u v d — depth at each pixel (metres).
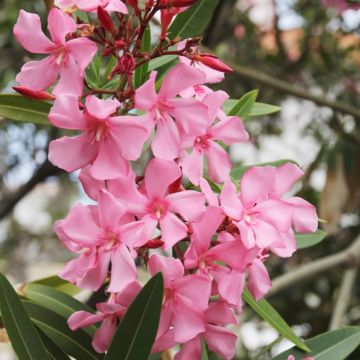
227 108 0.65
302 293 1.52
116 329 0.52
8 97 0.59
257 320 1.43
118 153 0.51
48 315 0.59
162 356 0.61
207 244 0.52
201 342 0.54
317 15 1.57
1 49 1.39
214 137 0.55
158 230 0.56
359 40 1.60
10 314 0.54
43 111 0.59
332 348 0.61
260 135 1.62
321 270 0.96
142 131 0.50
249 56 1.57
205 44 1.10
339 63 1.57
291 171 0.55
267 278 0.55
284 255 0.54
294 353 0.61
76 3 0.53
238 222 0.51
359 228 1.48
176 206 0.52
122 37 0.54
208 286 0.51
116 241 0.51
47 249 2.01
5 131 1.46
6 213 1.30
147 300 0.51
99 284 0.51
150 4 0.54
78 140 0.51
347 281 0.98
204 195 0.52
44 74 0.53
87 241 0.51
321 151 1.30
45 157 1.28
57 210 2.08
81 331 0.59
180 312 0.51
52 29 0.53
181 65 0.52
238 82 1.42
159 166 0.52
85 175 0.52
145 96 0.51
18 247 2.00
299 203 0.55
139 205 0.52
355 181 1.22
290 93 1.20
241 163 1.52
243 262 0.51
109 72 0.59
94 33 0.54
